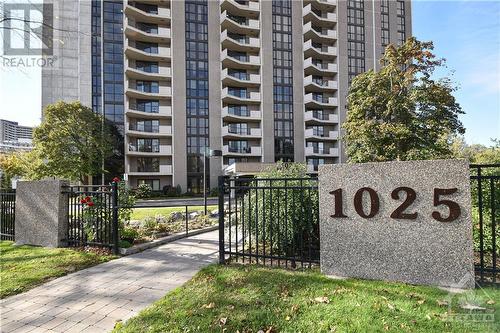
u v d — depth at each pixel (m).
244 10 41.03
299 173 6.77
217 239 8.02
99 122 33.25
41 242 7.36
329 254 4.71
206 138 39.00
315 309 3.52
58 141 29.53
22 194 7.77
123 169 37.47
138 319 3.48
